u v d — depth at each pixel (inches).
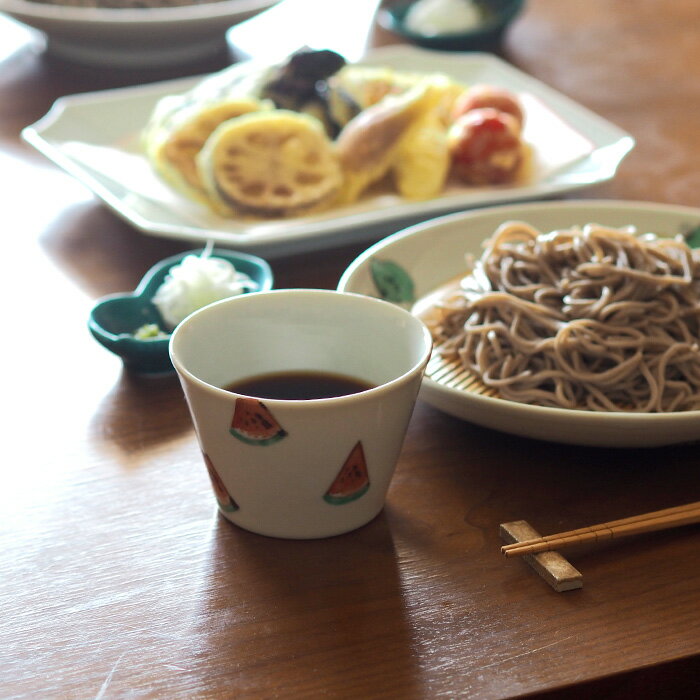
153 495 29.3
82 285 36.1
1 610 27.0
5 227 38.9
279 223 37.9
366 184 39.9
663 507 29.0
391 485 29.5
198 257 34.9
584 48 56.8
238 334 29.0
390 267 33.5
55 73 53.1
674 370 31.1
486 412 29.1
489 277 32.6
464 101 42.8
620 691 26.2
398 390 27.1
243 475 27.5
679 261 32.2
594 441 29.0
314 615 26.9
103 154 41.4
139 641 26.5
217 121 39.6
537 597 27.2
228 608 27.0
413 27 57.4
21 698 25.7
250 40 59.2
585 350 30.9
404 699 25.6
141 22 49.4
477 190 40.1
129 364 32.4
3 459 30.1
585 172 40.6
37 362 32.9
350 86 42.8
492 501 29.1
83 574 27.6
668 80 52.1
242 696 25.7
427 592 27.3
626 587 27.4
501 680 25.9
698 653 26.3
